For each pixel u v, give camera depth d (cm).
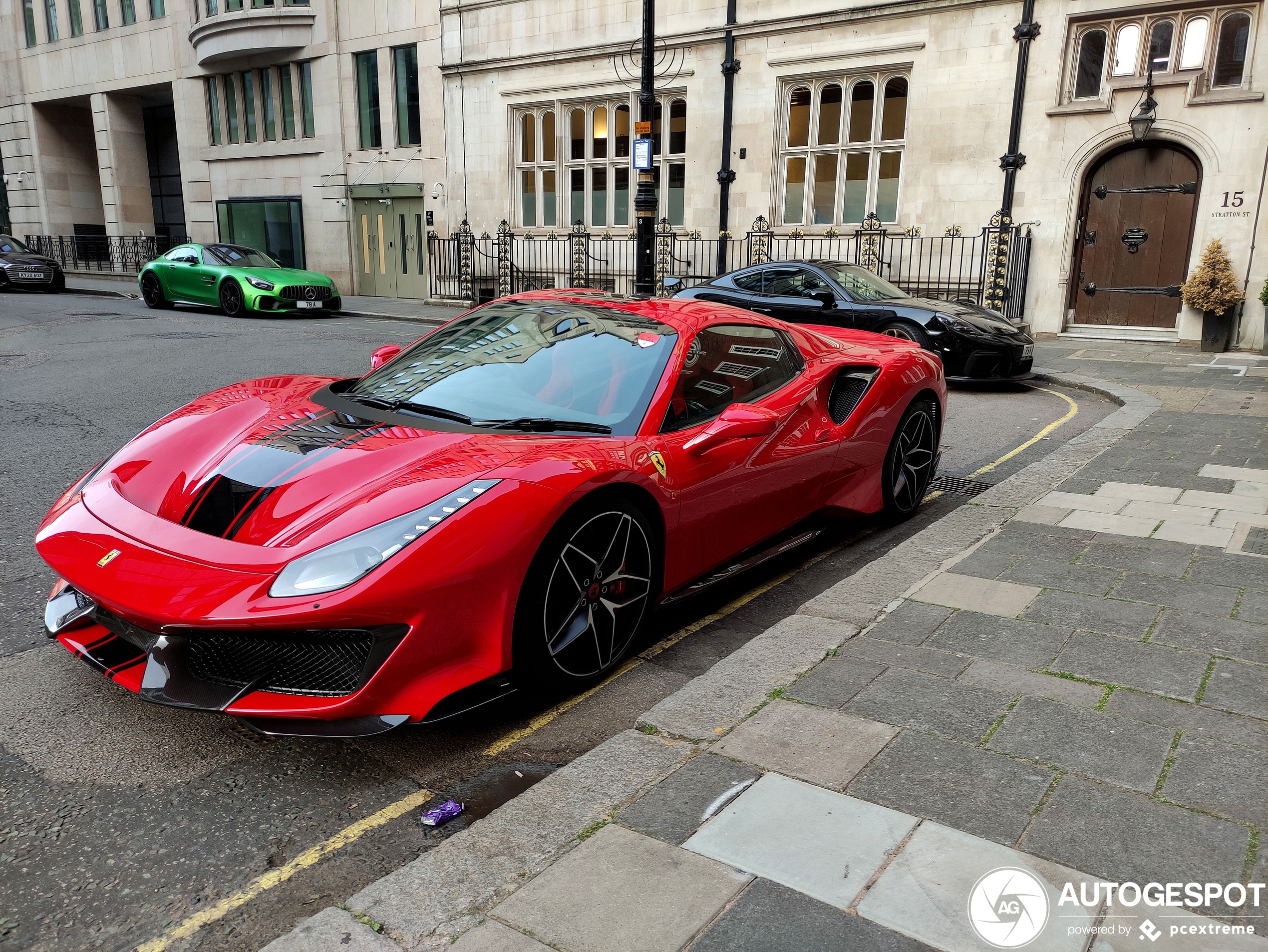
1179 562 377
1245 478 518
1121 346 1198
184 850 218
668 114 1565
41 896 201
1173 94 1154
